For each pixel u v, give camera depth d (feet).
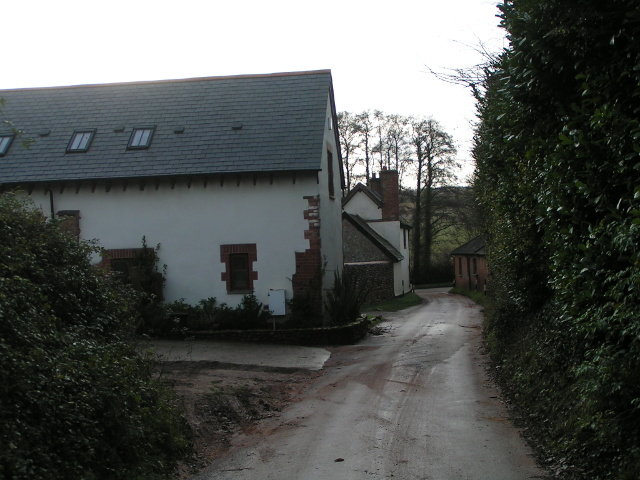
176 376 38.58
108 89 73.36
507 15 26.09
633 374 18.17
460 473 21.09
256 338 58.95
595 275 20.13
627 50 18.52
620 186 19.56
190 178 61.98
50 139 66.74
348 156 179.83
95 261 62.28
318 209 61.26
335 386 38.88
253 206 61.82
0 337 20.01
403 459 22.99
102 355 24.43
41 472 17.10
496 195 42.73
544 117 25.99
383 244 133.28
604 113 18.40
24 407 18.54
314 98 68.33
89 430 20.06
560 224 23.81
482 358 47.42
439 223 178.91
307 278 61.16
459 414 29.71
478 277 147.02
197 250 62.13
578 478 19.38
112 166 62.59
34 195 63.00
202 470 23.44
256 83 71.61
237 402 32.73
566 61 21.95
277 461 23.79
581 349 24.64
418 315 93.81
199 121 67.15
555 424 23.89
